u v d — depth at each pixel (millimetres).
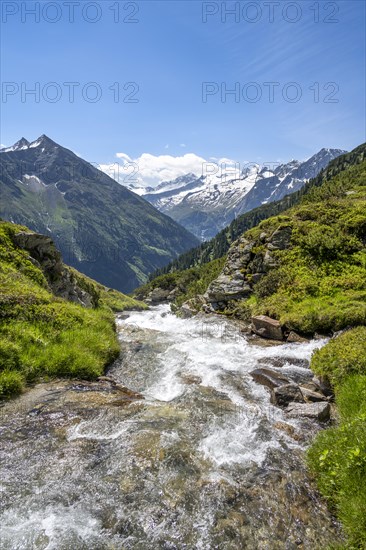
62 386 10648
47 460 6863
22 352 11375
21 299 14195
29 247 20266
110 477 6434
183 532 5332
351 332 13258
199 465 6934
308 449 7555
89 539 5078
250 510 5863
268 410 9688
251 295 23594
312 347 15320
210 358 14750
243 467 6996
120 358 14883
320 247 22859
